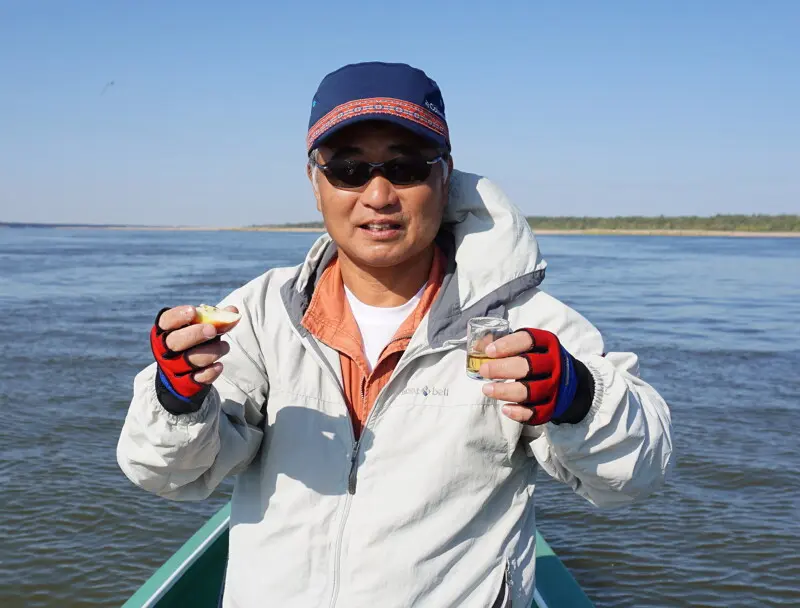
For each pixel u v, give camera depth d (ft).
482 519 5.53
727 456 26.22
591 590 17.83
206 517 21.48
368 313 5.96
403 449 5.40
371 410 5.45
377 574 5.25
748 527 20.98
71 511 21.44
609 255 176.14
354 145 5.49
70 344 45.93
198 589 10.11
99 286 84.84
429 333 5.49
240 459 5.60
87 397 33.04
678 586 18.03
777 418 30.76
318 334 5.76
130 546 19.70
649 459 4.95
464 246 5.82
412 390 5.48
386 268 5.85
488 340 4.99
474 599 5.39
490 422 5.41
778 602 17.30
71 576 18.19
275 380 5.75
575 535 20.66
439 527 5.33
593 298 75.56
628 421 4.83
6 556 18.98
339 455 5.52
